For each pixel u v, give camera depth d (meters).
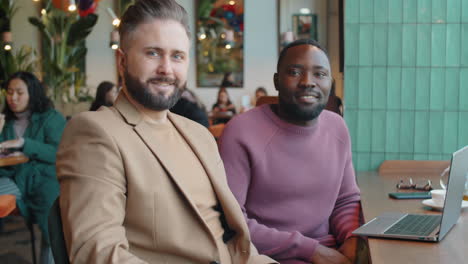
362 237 1.59
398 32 3.24
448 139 3.24
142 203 1.21
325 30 10.02
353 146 3.31
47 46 9.09
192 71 10.45
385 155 3.29
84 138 1.19
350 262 1.71
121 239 1.13
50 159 3.30
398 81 3.26
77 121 1.22
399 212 1.86
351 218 1.95
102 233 1.10
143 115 1.31
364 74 3.28
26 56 8.77
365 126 3.29
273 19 10.26
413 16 3.23
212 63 10.41
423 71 3.24
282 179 1.83
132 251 1.22
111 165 1.18
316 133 1.89
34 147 3.24
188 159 1.37
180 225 1.26
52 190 3.25
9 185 3.18
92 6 6.28
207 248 1.28
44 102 3.50
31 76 3.46
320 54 1.84
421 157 3.26
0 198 2.71
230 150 1.84
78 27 8.76
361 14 3.26
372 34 3.26
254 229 1.78
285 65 1.85
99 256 1.07
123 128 1.25
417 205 2.02
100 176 1.16
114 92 4.31
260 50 10.34
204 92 10.45
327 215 1.94
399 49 3.25
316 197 1.89
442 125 3.24
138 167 1.23
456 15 3.20
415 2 3.22
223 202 1.41
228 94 10.12
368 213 1.87
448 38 3.22
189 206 1.28
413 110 3.26
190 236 1.27
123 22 1.33
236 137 1.84
